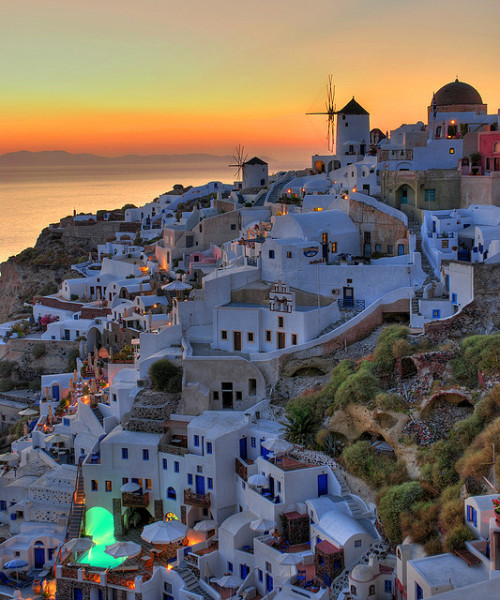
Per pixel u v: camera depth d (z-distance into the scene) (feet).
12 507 253.03
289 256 279.49
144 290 376.89
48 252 540.11
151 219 550.36
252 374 251.80
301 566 190.70
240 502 227.20
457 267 242.58
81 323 379.96
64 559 221.05
